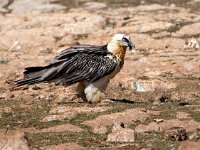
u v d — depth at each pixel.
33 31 32.31
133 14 36.88
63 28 32.84
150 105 16.70
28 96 18.77
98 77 16.72
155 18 34.47
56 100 17.97
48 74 16.53
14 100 18.23
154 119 14.91
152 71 22.89
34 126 14.88
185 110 15.85
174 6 38.81
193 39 29.02
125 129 13.47
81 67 16.62
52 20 34.97
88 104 16.84
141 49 28.50
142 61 24.84
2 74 23.47
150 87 19.86
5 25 34.72
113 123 14.73
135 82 20.03
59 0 42.59
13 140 11.85
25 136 12.00
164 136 13.41
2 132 12.05
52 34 32.09
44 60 26.25
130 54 27.09
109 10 38.88
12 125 15.08
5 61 26.92
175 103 17.20
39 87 20.09
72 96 17.97
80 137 13.53
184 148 11.55
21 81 16.69
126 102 17.33
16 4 41.91
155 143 12.77
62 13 37.94
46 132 14.10
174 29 31.39
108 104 16.75
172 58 25.45
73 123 14.97
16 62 25.94
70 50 16.84
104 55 16.80
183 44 28.97
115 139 13.13
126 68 23.80
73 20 34.81
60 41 30.84
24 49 30.30
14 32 32.12
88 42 30.33
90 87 16.84
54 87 20.16
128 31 31.64
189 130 13.91
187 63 23.78
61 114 15.66
